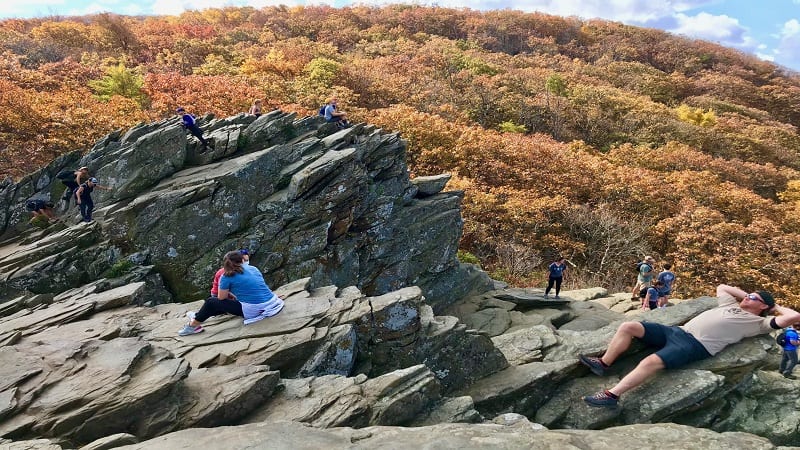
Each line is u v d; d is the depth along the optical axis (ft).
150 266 32.42
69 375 17.42
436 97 136.15
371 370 24.04
